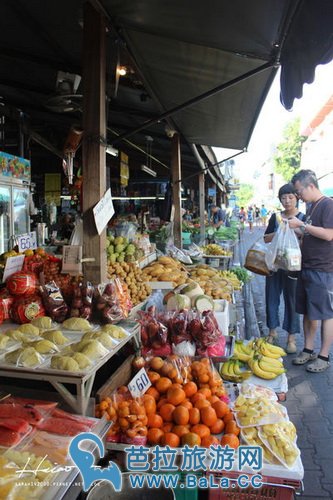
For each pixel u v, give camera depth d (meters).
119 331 2.54
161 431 2.20
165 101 5.02
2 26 3.83
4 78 5.54
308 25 2.21
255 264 4.35
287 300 4.84
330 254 4.15
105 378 2.78
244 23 2.48
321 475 2.65
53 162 11.30
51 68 4.89
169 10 2.48
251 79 3.86
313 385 4.00
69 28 3.79
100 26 2.80
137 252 4.55
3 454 1.65
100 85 2.84
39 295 2.72
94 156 2.89
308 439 3.08
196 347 2.93
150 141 8.97
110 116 6.92
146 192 12.82
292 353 4.89
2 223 5.80
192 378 2.55
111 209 3.04
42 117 7.55
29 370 2.02
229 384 2.82
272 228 4.86
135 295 3.79
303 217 4.64
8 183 5.96
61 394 2.02
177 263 5.32
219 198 21.14
